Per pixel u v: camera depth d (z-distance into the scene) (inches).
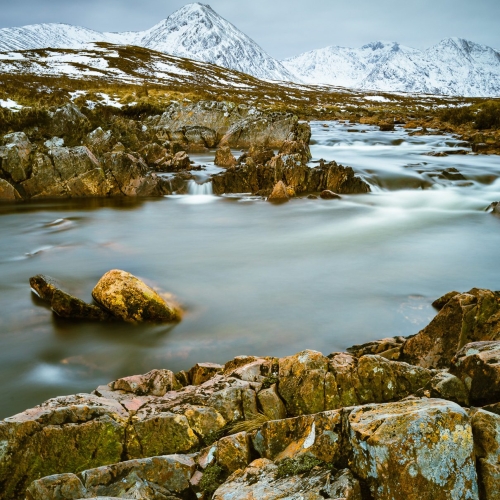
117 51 4111.7
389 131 1929.1
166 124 1704.0
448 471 132.0
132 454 191.2
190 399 220.1
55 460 184.2
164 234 671.8
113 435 192.5
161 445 193.5
